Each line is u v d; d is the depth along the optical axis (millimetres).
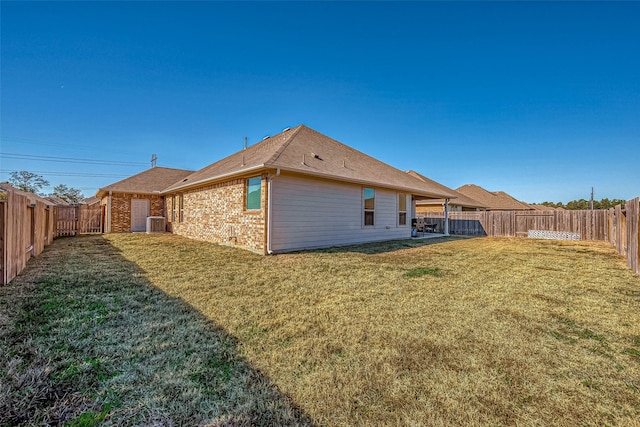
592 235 13469
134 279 5000
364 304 3801
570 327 3096
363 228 11195
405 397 1904
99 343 2600
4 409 1705
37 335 2738
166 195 16625
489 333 2924
